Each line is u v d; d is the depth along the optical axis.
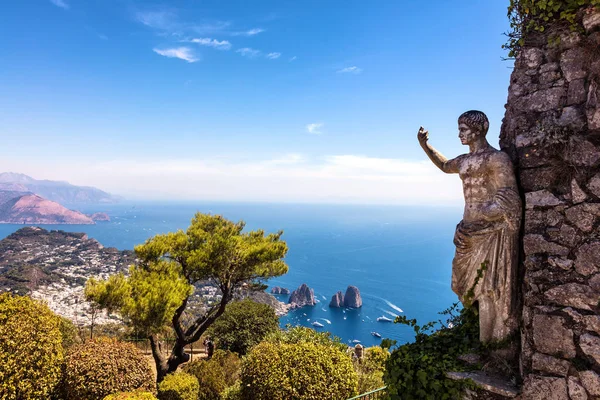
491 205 3.51
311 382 7.61
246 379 8.31
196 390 10.05
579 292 3.06
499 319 3.66
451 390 3.62
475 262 3.74
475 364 3.75
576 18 3.31
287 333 11.77
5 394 7.45
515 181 3.52
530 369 3.28
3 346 7.68
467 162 3.81
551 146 3.32
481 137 3.80
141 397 8.01
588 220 3.08
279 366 7.98
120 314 10.42
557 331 3.14
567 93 3.38
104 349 9.02
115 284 10.69
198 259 12.38
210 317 13.52
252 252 12.95
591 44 3.21
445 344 4.19
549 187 3.32
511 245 3.52
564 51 3.43
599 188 3.04
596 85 3.14
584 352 3.00
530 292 3.33
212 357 12.59
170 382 9.92
